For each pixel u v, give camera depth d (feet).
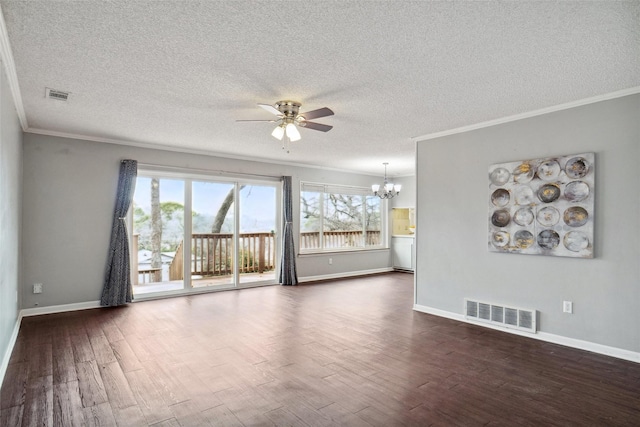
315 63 8.70
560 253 11.68
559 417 7.42
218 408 7.75
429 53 8.16
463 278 14.53
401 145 17.92
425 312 15.84
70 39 7.58
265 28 7.14
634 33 7.23
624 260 10.55
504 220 13.14
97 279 16.44
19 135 13.20
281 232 23.06
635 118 10.37
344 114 12.75
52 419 7.29
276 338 12.32
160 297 18.43
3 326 9.22
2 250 8.89
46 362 10.10
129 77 9.56
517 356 10.75
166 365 9.96
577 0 6.16
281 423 7.18
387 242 29.32
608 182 10.84
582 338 11.34
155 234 18.43
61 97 11.03
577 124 11.48
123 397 8.20
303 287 21.83
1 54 7.70
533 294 12.48
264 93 10.68
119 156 17.06
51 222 15.33
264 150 19.34
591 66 8.84
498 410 7.69
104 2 6.27
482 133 13.96
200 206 19.86
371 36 7.43
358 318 14.92
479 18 6.75
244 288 21.33
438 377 9.30
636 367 9.93
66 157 15.71
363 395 8.34
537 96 10.95
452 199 14.94
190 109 12.21
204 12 6.59
